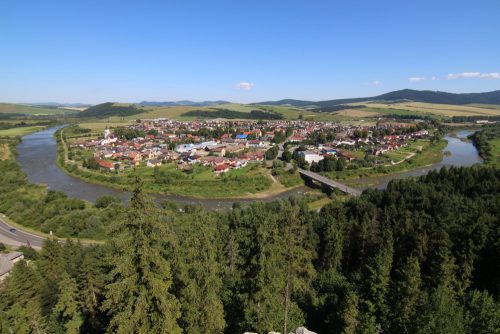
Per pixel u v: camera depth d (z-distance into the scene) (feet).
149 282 88.58
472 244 176.45
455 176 352.90
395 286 136.36
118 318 87.40
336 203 335.47
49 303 194.59
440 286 132.67
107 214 400.06
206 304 111.86
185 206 468.75
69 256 250.78
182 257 123.13
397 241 213.05
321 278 174.81
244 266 145.89
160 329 91.91
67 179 614.34
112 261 89.30
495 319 110.52
